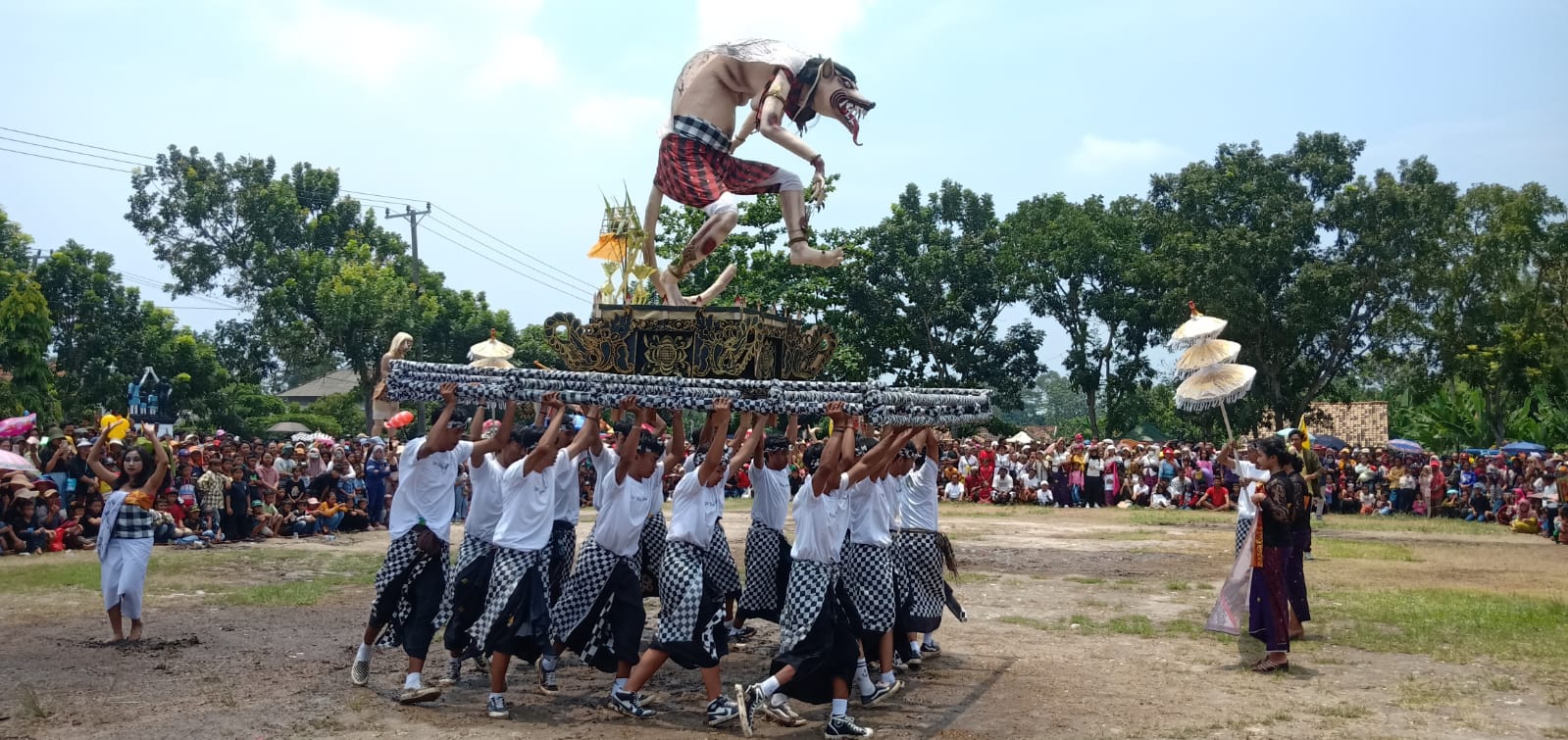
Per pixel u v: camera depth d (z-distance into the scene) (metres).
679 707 7.34
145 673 7.85
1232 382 15.04
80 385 37.66
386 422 14.05
